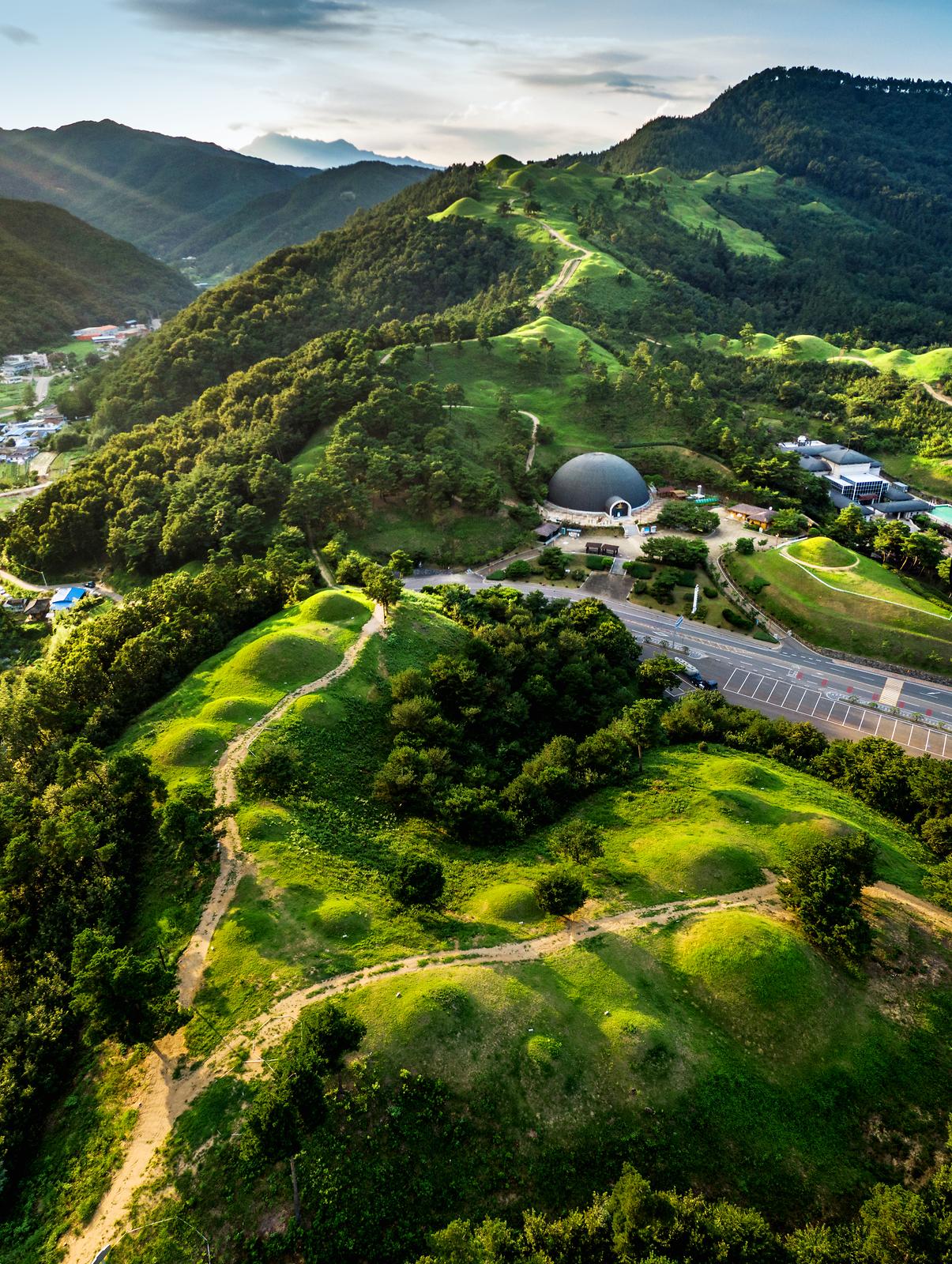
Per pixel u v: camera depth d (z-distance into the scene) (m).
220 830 81.12
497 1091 55.41
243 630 141.62
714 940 69.19
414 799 89.19
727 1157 54.62
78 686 114.56
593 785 101.56
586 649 133.00
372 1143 52.06
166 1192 48.72
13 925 70.69
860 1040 63.97
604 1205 48.22
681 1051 59.59
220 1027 58.84
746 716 119.94
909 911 77.94
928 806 94.94
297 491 179.25
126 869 77.75
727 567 185.38
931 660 145.38
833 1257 45.94
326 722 102.12
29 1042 59.41
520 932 71.50
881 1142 57.78
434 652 128.25
